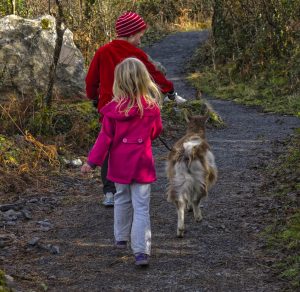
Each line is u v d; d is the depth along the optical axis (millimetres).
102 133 4820
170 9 29266
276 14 17609
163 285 4551
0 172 7270
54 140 8836
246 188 7078
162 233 5684
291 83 15094
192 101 11602
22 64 10094
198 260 5023
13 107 9258
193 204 5902
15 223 6031
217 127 10953
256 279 4613
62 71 10305
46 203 6664
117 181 4848
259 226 5781
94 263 5020
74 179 7625
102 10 14969
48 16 10570
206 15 29000
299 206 6230
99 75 6047
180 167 5469
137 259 4844
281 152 8852
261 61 17406
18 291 4355
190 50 23234
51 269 4902
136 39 6047
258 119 11992
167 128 10469
